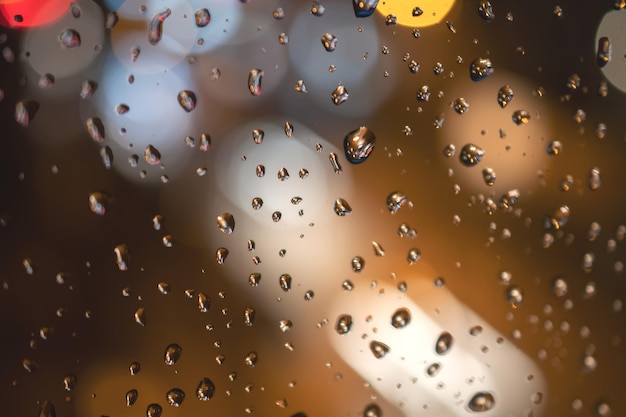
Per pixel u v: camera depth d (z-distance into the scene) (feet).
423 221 0.59
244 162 0.61
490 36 0.56
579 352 0.59
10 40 0.51
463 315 0.58
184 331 0.54
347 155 0.53
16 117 0.51
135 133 0.56
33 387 0.53
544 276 0.59
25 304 0.54
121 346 0.54
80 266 0.55
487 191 0.58
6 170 0.56
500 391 0.57
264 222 0.59
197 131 0.62
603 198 0.59
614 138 0.59
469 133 0.57
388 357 0.57
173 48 0.56
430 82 0.56
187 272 0.56
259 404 0.54
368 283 0.59
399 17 0.55
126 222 0.57
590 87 0.57
